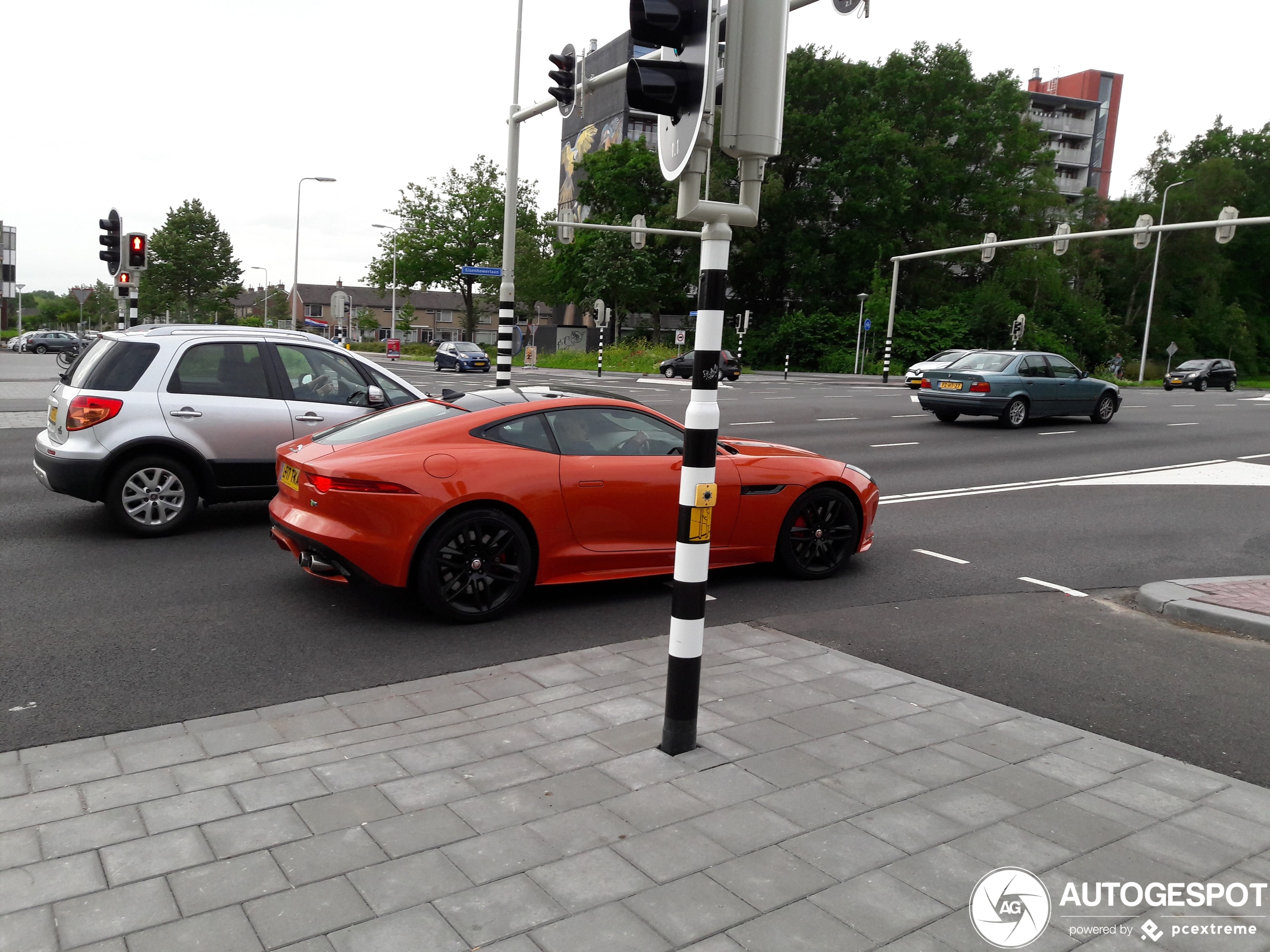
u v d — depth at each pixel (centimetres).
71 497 916
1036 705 443
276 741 381
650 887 272
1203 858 297
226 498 793
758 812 319
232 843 296
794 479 662
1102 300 6831
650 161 5338
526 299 6662
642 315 6141
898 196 5247
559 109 1353
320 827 307
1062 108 9131
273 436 797
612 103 6888
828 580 686
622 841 298
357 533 533
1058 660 509
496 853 290
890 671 473
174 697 438
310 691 449
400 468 538
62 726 401
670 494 611
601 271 5347
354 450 552
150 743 380
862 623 576
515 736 385
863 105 5419
